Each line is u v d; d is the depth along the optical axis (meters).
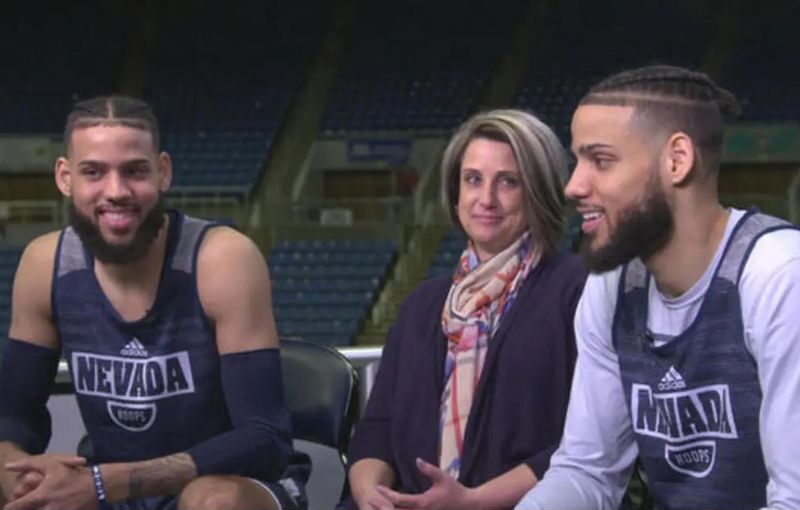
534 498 1.63
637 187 1.45
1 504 1.95
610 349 1.62
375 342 9.66
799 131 11.80
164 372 1.93
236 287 1.89
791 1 13.50
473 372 1.91
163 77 13.87
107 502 1.83
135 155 1.85
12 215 11.43
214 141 12.89
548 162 1.92
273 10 14.38
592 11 14.05
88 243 1.88
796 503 1.40
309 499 2.40
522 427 1.87
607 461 1.68
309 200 11.76
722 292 1.46
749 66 13.18
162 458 1.85
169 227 1.93
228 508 1.79
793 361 1.42
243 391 1.89
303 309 9.88
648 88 1.45
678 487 1.57
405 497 1.74
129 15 14.29
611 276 1.60
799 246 1.44
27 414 2.04
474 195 1.94
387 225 10.89
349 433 2.16
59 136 12.58
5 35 14.16
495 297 1.93
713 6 13.74
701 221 1.47
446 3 14.32
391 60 13.97
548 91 13.29
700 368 1.49
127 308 1.92
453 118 13.08
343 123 13.18
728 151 11.98
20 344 2.02
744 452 1.49
